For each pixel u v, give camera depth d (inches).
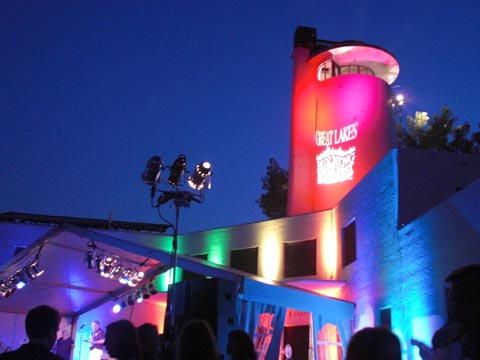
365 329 105.4
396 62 921.5
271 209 1302.9
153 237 829.2
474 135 1076.5
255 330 439.8
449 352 119.6
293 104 922.1
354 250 600.1
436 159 490.0
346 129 847.7
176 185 438.9
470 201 353.1
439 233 391.2
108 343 173.2
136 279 634.2
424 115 1123.3
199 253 801.6
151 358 202.5
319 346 615.8
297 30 962.7
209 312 308.2
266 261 731.4
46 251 599.2
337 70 946.7
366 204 550.9
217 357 151.4
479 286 116.0
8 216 948.6
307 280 613.0
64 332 653.3
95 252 597.6
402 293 444.1
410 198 471.8
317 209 836.0
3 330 713.6
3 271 570.6
